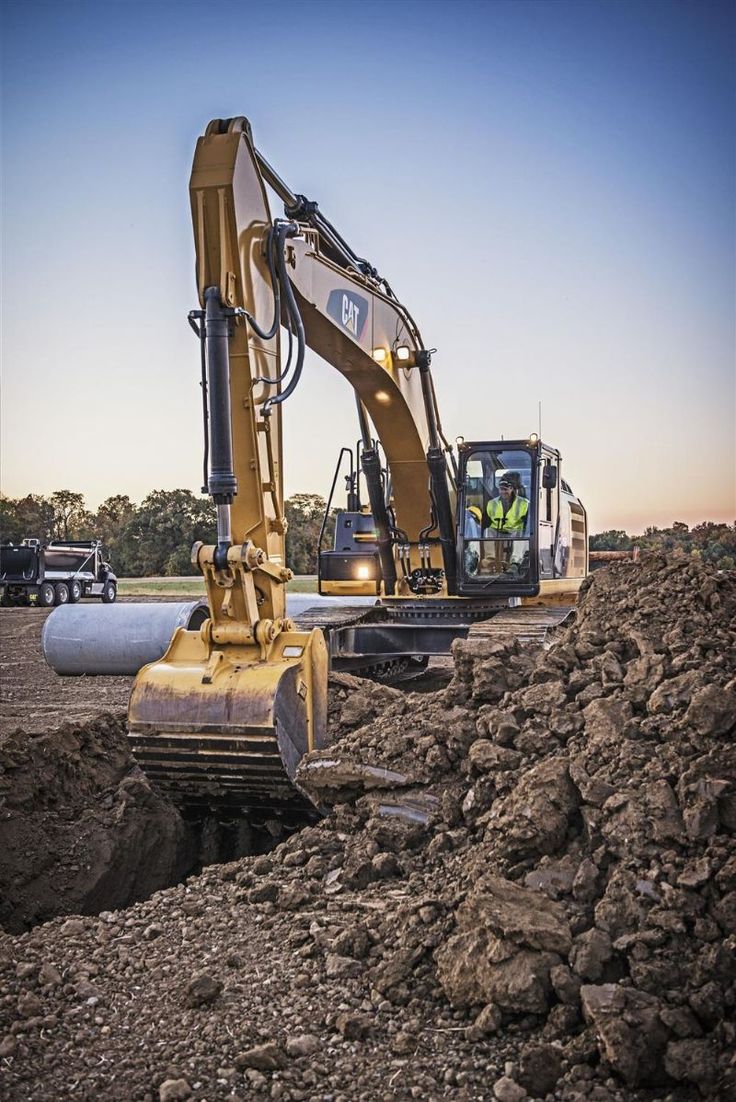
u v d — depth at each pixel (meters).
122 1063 4.21
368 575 13.91
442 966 4.58
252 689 6.84
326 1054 4.23
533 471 11.57
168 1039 4.38
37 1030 4.46
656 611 6.65
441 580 12.38
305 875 5.86
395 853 5.84
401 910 5.05
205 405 7.25
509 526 11.64
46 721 12.55
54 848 7.17
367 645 12.05
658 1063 3.89
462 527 11.74
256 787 7.01
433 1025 4.39
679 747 5.17
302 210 8.64
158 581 54.12
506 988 4.29
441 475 11.52
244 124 7.55
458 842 5.69
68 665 13.98
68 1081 4.10
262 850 7.61
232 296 7.28
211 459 7.16
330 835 6.23
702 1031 3.96
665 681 5.78
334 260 9.63
